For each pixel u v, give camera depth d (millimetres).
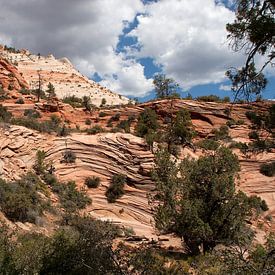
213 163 27625
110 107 74438
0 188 27203
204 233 24891
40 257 10852
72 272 10320
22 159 40500
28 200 27328
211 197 26609
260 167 47969
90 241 10492
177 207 27969
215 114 62875
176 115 59281
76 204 38125
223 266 8617
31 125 47688
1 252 10914
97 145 46031
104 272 9758
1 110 51125
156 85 75875
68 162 44281
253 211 40750
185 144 53125
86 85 131500
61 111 68562
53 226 27219
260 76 8031
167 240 31797
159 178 30891
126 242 25547
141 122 59625
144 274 10102
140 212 39938
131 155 45344
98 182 42875
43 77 129500
